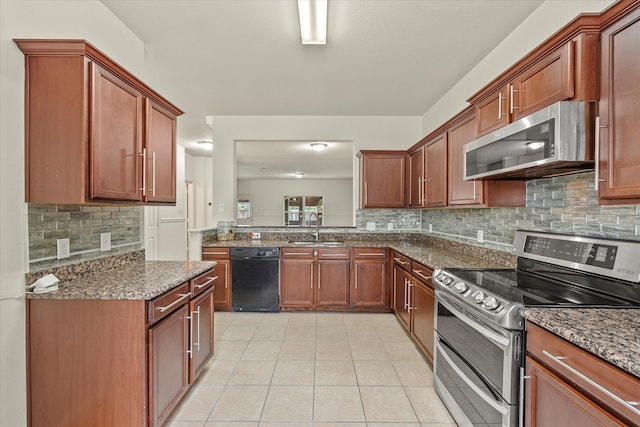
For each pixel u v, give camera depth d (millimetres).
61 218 1718
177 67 2809
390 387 2201
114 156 1656
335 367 2471
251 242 3938
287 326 3334
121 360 1506
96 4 1912
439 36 2320
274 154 6219
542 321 1154
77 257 1838
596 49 1303
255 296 3770
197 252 3742
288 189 11070
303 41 2281
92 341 1506
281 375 2348
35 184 1481
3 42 1391
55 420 1518
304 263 3783
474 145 2066
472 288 1657
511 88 1741
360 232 4281
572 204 1787
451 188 2662
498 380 1389
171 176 2271
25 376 1508
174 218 5031
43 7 1575
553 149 1355
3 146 1397
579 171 1687
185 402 2016
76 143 1469
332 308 3812
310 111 4043
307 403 2014
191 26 2189
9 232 1431
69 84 1464
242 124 4219
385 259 3783
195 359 2078
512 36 2266
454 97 3215
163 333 1666
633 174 1132
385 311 3826
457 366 1783
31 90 1472
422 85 3211
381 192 3938
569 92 1348
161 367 1644
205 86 3227
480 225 2719
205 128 4586
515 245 2117
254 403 2010
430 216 3945
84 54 1463
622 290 1390
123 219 2254
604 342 932
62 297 1493
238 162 7305
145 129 1937
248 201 10992
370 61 2699
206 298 2275
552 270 1786
